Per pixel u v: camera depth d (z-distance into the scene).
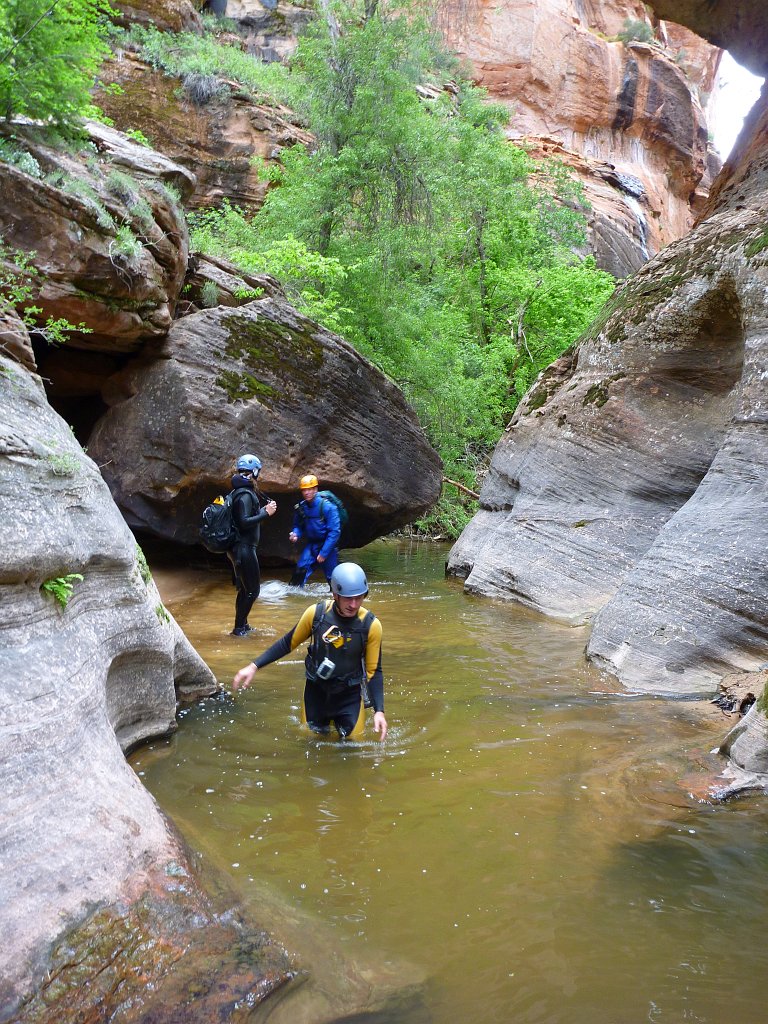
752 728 4.20
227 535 6.99
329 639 4.54
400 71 15.18
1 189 7.60
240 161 20.77
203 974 2.34
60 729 3.02
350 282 14.23
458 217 18.05
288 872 3.03
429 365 14.72
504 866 3.11
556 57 41.06
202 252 10.51
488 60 40.25
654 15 12.48
